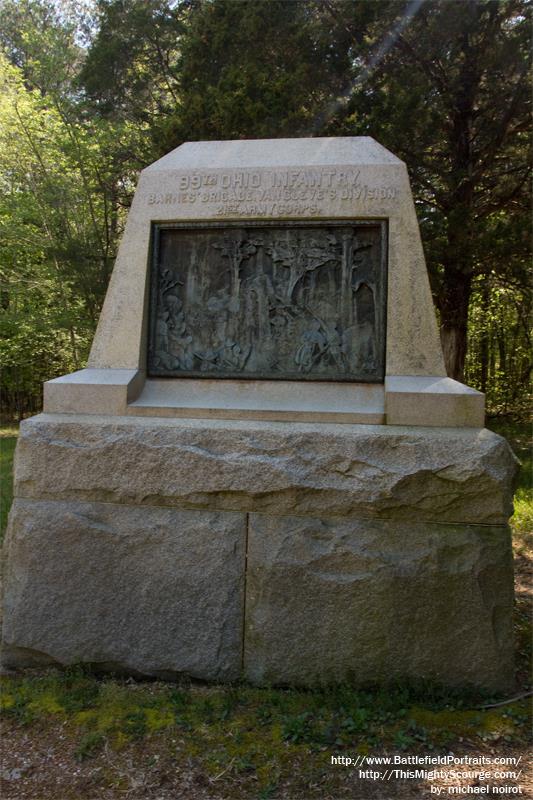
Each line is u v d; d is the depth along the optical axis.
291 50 9.52
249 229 3.75
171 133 9.20
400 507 3.12
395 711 2.95
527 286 10.82
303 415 3.41
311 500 3.18
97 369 3.72
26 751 2.75
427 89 9.35
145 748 2.75
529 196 10.64
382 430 3.21
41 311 14.78
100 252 13.39
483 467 3.04
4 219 14.39
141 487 3.32
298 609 3.16
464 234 9.43
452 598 3.07
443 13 9.24
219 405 3.56
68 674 3.34
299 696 3.07
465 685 3.07
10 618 3.41
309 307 3.67
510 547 3.09
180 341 3.78
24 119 13.73
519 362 15.66
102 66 12.55
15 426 15.95
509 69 9.69
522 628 3.95
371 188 3.61
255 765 2.63
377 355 3.58
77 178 14.12
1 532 5.82
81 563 3.34
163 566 3.28
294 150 3.78
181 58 11.29
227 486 3.23
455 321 10.80
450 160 10.67
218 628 3.22
